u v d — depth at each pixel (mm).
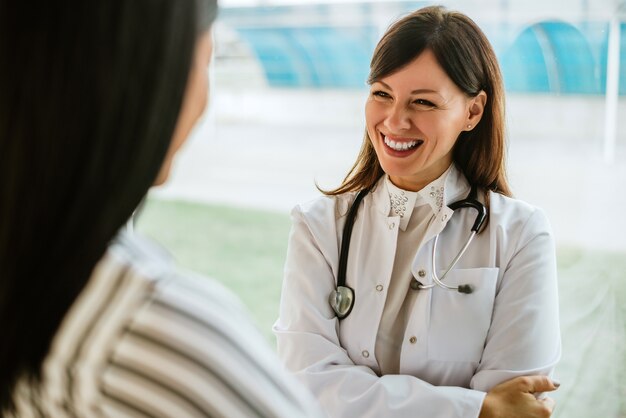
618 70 3809
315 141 7102
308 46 6016
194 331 459
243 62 6668
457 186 1304
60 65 434
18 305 453
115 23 439
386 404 1172
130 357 452
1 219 445
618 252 3658
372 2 5109
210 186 7277
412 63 1155
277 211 6645
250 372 471
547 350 1216
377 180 1359
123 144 451
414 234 1297
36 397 481
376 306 1272
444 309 1236
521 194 4328
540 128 4539
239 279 5074
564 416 2488
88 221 450
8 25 435
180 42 469
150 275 477
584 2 3617
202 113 559
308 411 516
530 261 1249
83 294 464
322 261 1316
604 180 4281
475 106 1251
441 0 3863
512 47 3854
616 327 2973
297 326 1281
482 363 1217
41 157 439
